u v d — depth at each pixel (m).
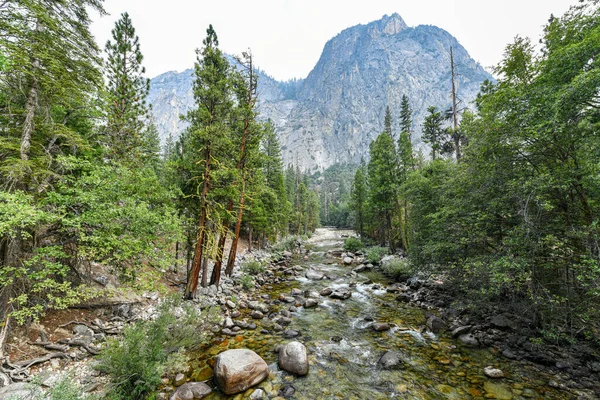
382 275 19.42
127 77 14.90
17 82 7.23
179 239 9.38
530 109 7.11
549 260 7.03
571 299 6.80
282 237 44.34
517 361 7.48
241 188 15.84
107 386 5.80
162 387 6.46
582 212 7.02
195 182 13.28
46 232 7.34
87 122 10.61
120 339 7.91
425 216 14.19
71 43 8.23
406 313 11.72
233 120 15.23
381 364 7.57
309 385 6.63
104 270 11.36
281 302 13.43
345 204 78.19
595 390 6.05
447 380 6.78
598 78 4.98
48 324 8.01
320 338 9.33
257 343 8.87
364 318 11.12
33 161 7.06
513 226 8.07
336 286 16.38
